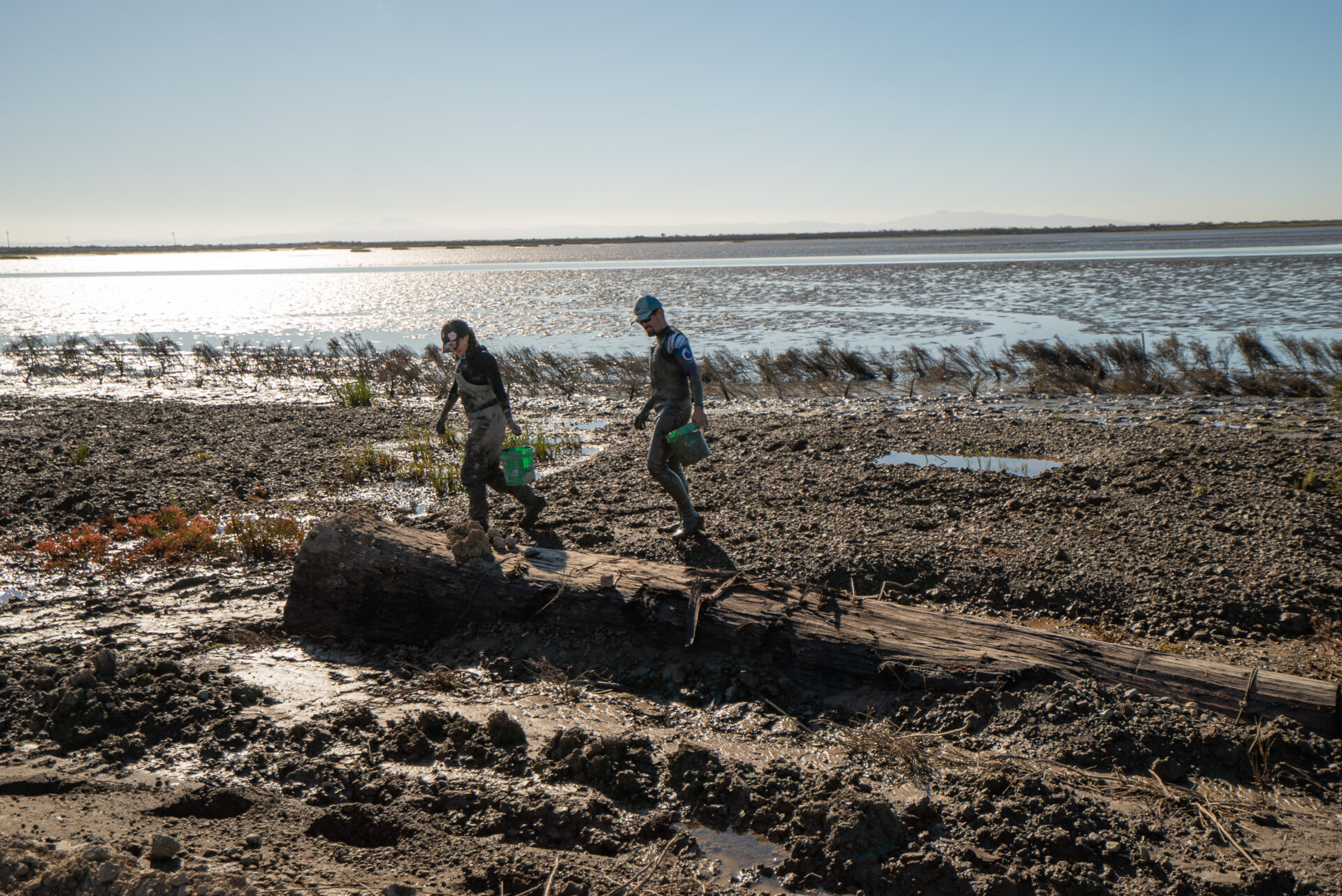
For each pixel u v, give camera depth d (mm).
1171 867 3572
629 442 14016
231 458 12859
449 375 23281
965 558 7359
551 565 6273
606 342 30000
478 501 8117
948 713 4844
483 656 5863
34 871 3117
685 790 4148
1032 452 12383
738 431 14469
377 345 31891
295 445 13930
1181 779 4227
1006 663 4930
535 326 35906
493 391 7953
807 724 4980
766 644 5414
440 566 6230
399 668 5824
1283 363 20625
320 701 5207
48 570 7691
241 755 4516
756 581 5848
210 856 3459
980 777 4145
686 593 5715
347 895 3201
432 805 4027
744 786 4160
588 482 10914
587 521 8938
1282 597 6449
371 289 76000
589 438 14938
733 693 5273
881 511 9102
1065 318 32375
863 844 3613
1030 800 3887
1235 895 3379
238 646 6125
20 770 4191
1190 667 4801
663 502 9672
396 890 3252
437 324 39375
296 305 55969
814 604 5582
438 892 3330
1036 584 6824
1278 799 4070
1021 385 20406
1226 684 4660
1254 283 45500
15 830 3566
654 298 7703
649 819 3941
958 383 20844
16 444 13680
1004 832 3730
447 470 11648
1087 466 10602
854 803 3760
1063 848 3627
